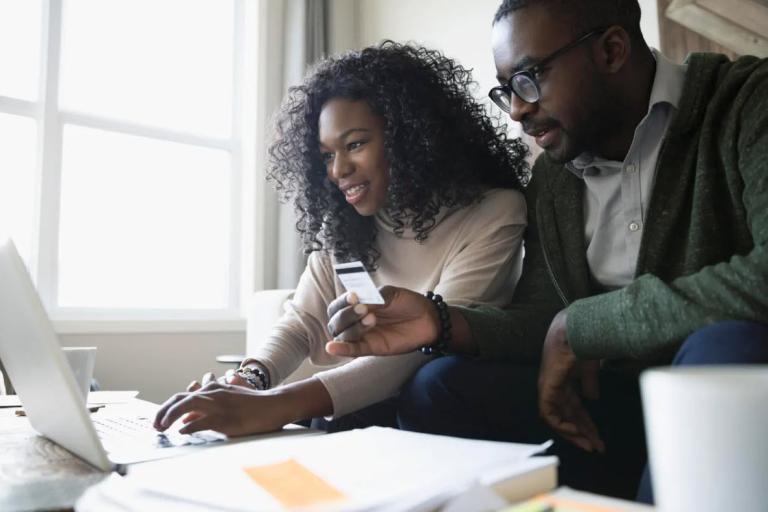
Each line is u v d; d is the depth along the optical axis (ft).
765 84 2.65
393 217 3.73
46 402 1.93
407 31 10.34
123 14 9.43
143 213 9.48
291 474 1.30
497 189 3.75
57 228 8.48
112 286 9.14
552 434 2.66
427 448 1.54
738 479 0.77
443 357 2.77
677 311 1.97
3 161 8.24
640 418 2.70
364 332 2.56
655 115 3.00
